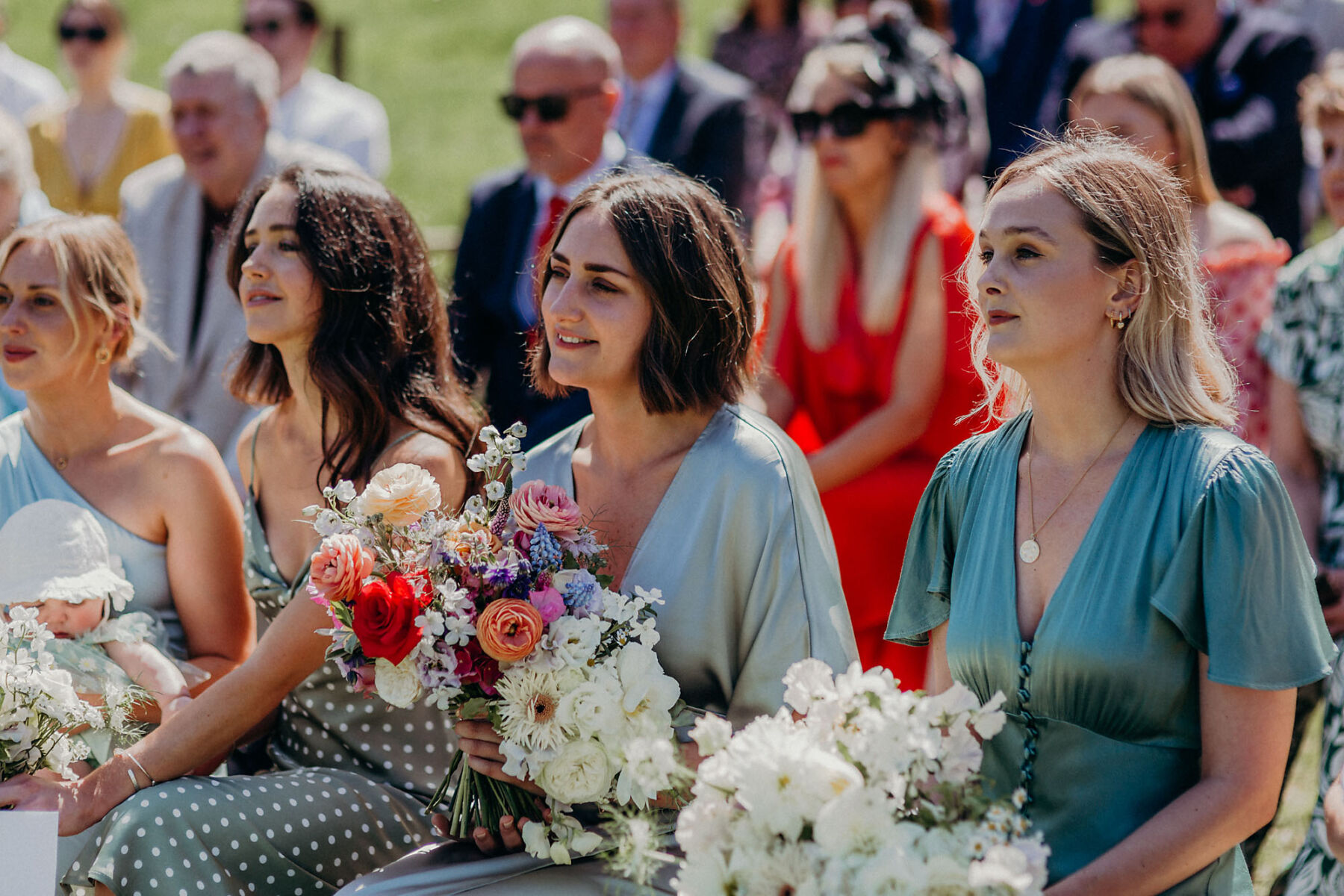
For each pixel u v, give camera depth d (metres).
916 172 4.51
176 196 5.59
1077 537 2.51
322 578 2.74
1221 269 4.36
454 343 5.36
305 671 3.30
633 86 6.49
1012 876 2.06
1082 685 2.43
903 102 4.44
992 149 7.27
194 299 5.52
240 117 5.54
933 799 2.29
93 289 3.76
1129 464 2.49
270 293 3.51
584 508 3.18
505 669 2.76
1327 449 3.74
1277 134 6.10
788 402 4.63
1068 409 2.54
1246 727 2.37
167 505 3.74
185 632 3.81
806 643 2.98
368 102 7.88
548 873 2.90
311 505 3.56
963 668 2.61
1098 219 2.45
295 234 3.51
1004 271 2.49
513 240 5.43
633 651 2.74
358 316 3.54
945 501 2.79
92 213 7.13
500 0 15.52
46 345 3.71
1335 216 3.95
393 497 2.83
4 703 3.07
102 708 3.22
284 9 7.45
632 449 3.14
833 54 4.49
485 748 2.83
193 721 3.22
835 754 2.28
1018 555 2.58
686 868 2.28
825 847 2.18
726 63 8.13
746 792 2.24
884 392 4.47
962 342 4.41
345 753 3.46
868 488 4.34
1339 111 3.88
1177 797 2.43
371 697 3.42
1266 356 3.83
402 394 3.56
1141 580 2.41
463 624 2.72
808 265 4.60
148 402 5.47
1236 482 2.38
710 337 3.07
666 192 3.08
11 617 3.30
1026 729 2.50
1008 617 2.54
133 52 14.06
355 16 15.29
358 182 3.62
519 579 2.76
